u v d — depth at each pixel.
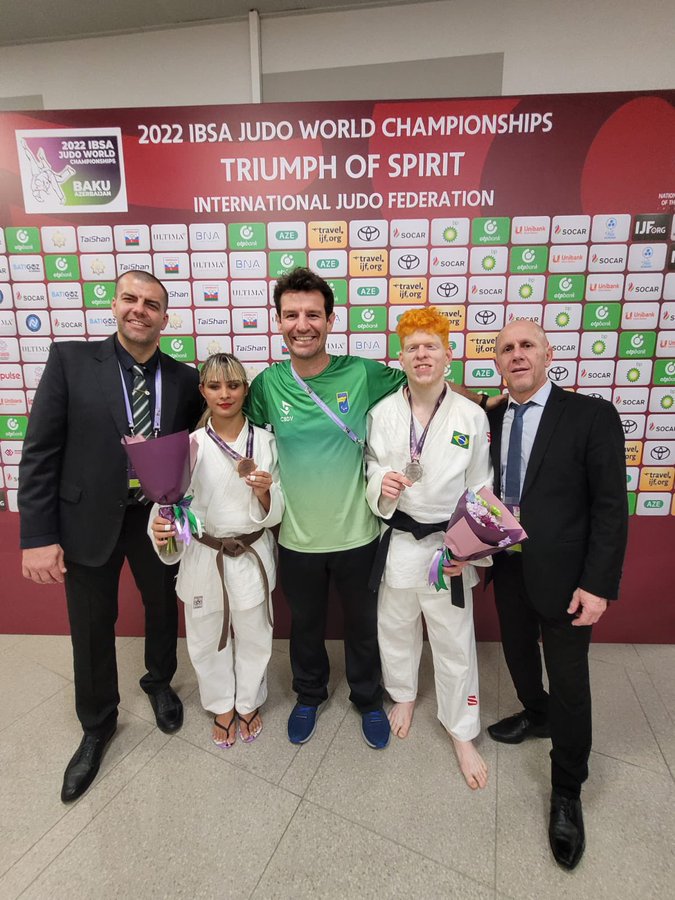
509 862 1.23
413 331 1.31
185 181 1.89
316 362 1.47
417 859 1.23
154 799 1.41
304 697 1.68
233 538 1.49
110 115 1.85
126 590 2.27
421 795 1.42
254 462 1.43
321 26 2.20
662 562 2.10
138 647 2.22
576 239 1.86
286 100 2.29
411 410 1.43
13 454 2.15
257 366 2.03
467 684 1.48
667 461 2.02
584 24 2.07
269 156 1.86
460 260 1.90
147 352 1.46
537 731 1.62
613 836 1.29
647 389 1.97
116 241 1.95
